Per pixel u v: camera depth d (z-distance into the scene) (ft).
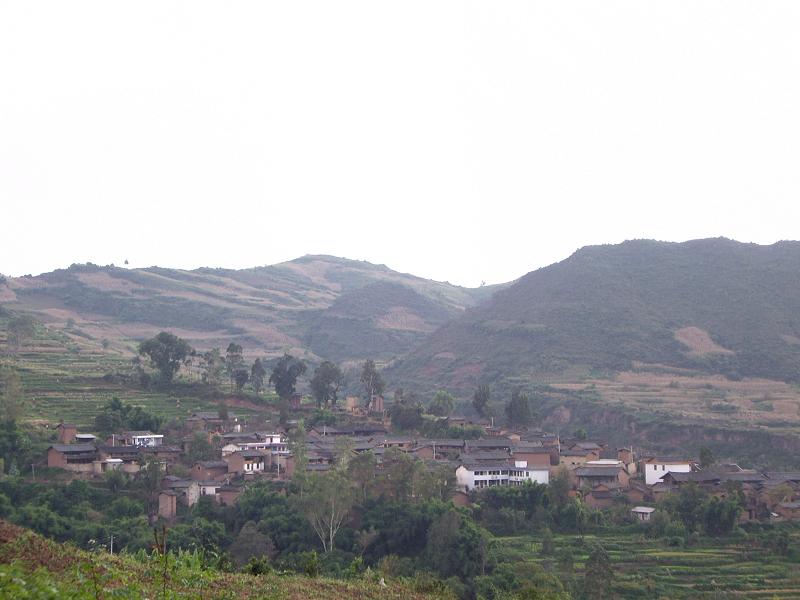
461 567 279.69
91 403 469.57
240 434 418.10
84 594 69.15
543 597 197.06
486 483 377.91
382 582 134.21
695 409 557.74
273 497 325.62
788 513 345.10
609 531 334.85
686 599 261.44
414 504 320.50
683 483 370.94
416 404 513.45
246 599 96.07
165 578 81.35
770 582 274.98
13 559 81.51
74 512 312.71
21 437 363.15
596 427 564.71
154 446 395.96
